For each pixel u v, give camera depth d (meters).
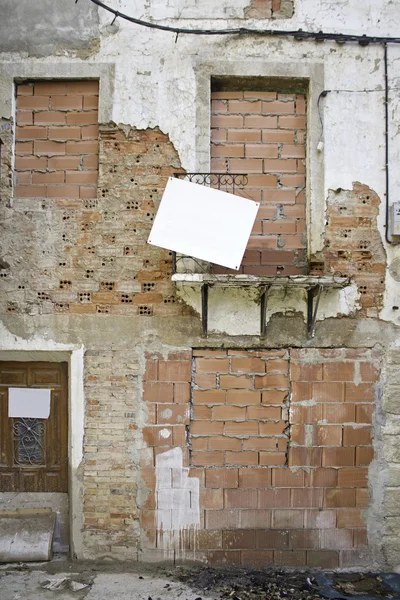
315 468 4.67
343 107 4.69
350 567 4.66
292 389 4.67
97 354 4.67
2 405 4.89
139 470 4.65
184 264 4.62
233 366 4.68
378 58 4.70
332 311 4.68
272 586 4.34
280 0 4.73
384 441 4.68
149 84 4.68
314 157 4.69
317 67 4.68
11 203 4.68
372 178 4.69
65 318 4.66
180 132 4.66
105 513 4.64
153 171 4.69
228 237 4.21
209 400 4.68
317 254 4.67
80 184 4.81
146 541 4.65
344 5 4.70
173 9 4.69
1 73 4.71
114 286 4.68
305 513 4.66
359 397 4.68
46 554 4.66
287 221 4.83
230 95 4.85
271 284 4.37
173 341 4.66
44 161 4.82
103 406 4.66
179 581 4.40
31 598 4.12
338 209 4.70
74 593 4.19
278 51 4.69
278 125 4.85
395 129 4.69
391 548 4.65
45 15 4.70
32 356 4.76
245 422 4.68
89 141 4.82
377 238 4.69
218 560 4.65
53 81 4.80
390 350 4.69
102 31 4.68
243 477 4.66
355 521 4.67
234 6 4.70
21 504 4.89
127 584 4.34
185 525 4.64
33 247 4.69
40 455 4.90
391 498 4.67
